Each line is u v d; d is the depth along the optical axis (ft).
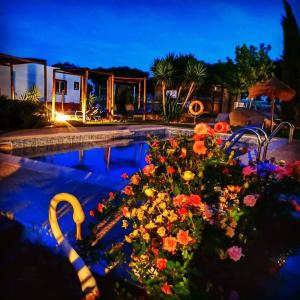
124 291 7.60
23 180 16.25
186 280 6.08
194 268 6.20
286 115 57.26
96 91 109.91
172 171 7.42
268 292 6.63
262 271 6.70
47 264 9.71
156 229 7.02
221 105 90.58
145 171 7.77
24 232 11.46
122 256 8.07
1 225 12.12
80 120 55.16
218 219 6.56
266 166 7.42
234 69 80.12
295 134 47.01
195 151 7.21
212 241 6.22
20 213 12.21
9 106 40.93
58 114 55.88
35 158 27.96
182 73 67.05
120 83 76.84
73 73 54.85
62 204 13.11
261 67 73.61
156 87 78.64
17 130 38.45
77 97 79.51
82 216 8.03
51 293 8.56
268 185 7.13
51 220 8.20
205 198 7.11
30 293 8.63
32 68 69.05
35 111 43.01
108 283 8.16
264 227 6.82
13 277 9.14
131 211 7.97
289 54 56.34
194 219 6.47
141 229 7.16
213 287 6.38
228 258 6.43
